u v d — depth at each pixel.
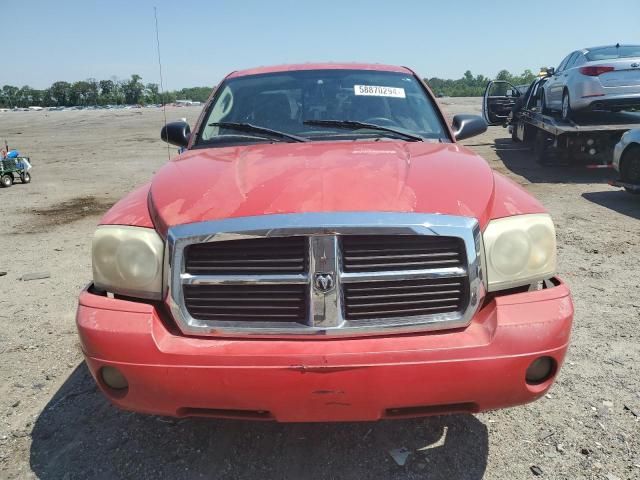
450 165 2.64
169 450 2.62
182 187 2.44
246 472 2.46
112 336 2.10
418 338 2.10
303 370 2.00
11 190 10.62
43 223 7.66
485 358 2.04
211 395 2.06
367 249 2.09
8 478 2.45
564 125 9.95
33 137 24.72
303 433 2.72
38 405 3.02
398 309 2.12
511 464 2.48
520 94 15.91
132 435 2.74
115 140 21.77
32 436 2.75
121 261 2.24
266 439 2.69
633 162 7.79
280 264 2.10
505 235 2.23
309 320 2.09
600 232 6.23
